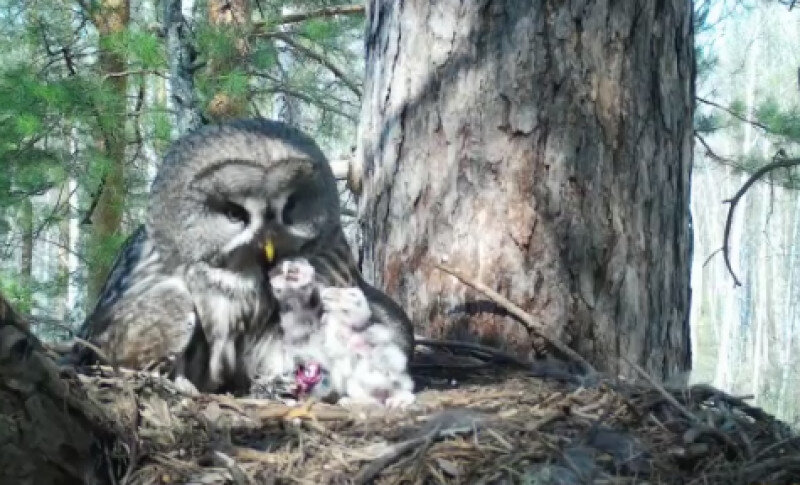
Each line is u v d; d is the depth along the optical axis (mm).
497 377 1440
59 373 1122
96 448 1141
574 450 1144
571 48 1535
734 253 11039
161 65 3768
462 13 1565
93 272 4047
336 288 1412
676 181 1621
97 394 1193
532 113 1537
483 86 1552
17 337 1084
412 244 1592
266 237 1390
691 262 1706
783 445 1147
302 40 4820
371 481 1123
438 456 1144
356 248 1727
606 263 1542
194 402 1241
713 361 10891
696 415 1210
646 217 1573
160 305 1374
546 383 1394
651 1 1572
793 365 10391
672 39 1602
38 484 1104
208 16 4184
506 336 1536
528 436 1178
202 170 1387
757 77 7336
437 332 1565
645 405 1236
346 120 4793
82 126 4094
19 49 4477
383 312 1441
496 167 1546
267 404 1268
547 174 1536
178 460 1152
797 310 10578
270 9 4668
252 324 1439
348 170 1712
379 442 1195
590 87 1539
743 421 1201
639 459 1138
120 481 1133
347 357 1382
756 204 10742
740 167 3793
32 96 3785
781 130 3697
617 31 1548
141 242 1510
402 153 1604
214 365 1435
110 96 3961
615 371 1540
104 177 4105
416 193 1589
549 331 1482
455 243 1561
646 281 1572
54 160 4047
